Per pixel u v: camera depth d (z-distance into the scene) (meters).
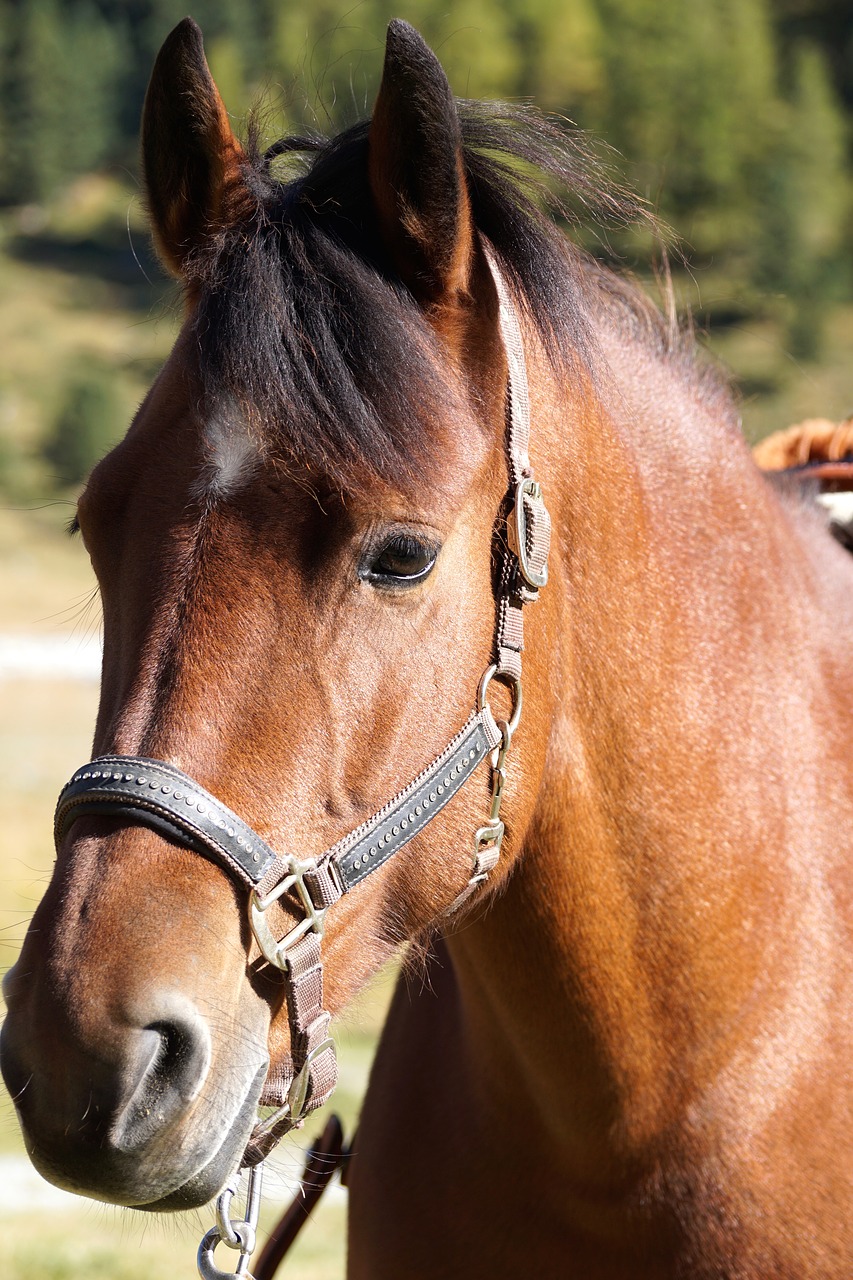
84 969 1.76
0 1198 7.64
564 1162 2.53
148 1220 2.38
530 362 2.35
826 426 3.57
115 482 2.03
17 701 26.80
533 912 2.45
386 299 1.99
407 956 2.55
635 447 2.64
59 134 103.81
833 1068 2.57
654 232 2.96
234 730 1.89
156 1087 1.77
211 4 78.06
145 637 1.92
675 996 2.47
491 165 2.29
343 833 1.99
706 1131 2.48
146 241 2.48
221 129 2.15
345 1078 8.98
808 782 2.70
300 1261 6.54
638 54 61.41
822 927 2.63
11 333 78.25
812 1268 2.49
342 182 2.12
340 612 1.94
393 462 1.91
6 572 43.41
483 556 2.14
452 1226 2.68
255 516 1.92
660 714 2.52
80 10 112.69
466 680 2.12
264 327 1.90
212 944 1.84
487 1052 2.62
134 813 1.85
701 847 2.52
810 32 95.12
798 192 57.28
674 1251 2.49
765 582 2.77
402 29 1.97
